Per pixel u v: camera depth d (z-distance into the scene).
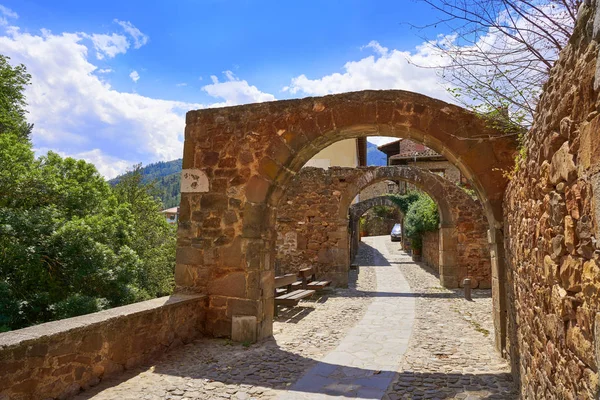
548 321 2.38
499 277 4.81
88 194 10.34
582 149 1.59
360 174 12.32
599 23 1.38
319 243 12.24
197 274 5.87
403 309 8.30
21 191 9.12
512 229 4.06
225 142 6.02
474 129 5.04
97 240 9.49
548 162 2.26
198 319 5.64
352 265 16.33
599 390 1.44
